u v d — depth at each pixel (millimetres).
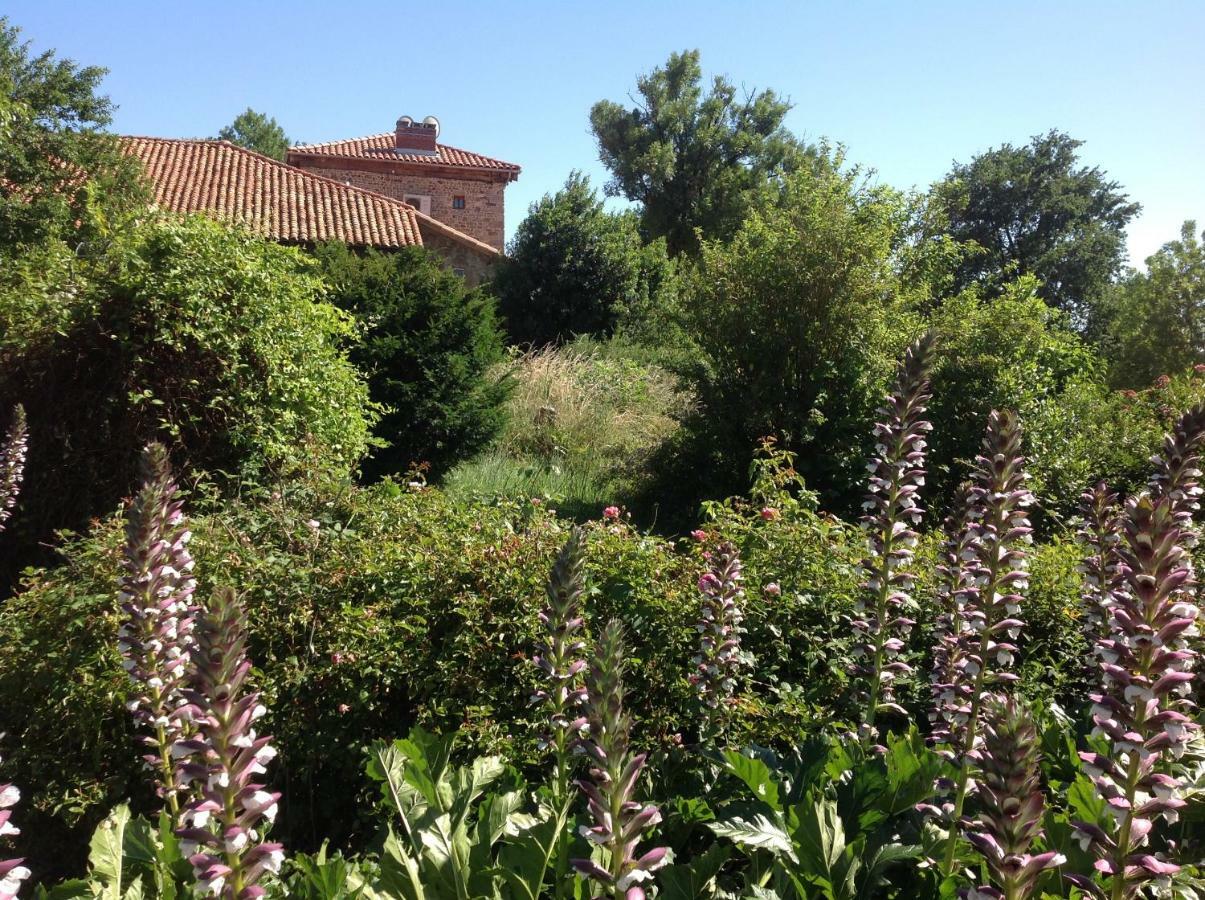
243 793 2201
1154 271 20953
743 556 5121
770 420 10742
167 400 7238
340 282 12367
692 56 43625
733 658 3820
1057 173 38938
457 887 2984
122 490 7180
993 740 2041
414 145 35969
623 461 13125
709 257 11773
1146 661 2143
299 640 4531
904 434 3598
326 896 2854
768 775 3094
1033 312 11383
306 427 7824
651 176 43281
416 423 11875
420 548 4969
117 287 7289
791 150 43562
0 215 16047
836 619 4621
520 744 3980
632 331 26266
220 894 2184
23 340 7281
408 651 4336
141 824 3158
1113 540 3555
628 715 2201
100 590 4625
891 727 4418
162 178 24609
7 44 21250
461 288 13039
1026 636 4793
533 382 15992
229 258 7715
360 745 4121
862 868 2811
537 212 27359
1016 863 1979
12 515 7113
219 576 4691
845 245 10930
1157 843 2924
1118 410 10969
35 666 4340
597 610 4613
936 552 5379
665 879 2830
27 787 4176
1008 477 3002
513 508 6000
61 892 2863
